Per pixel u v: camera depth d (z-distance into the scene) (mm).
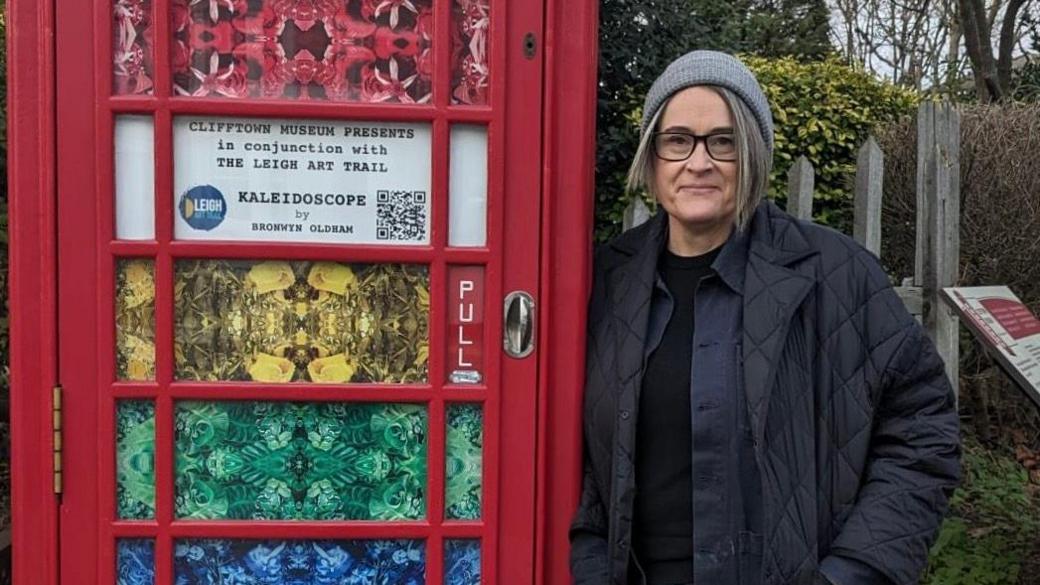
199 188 1665
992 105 4223
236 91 1671
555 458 1741
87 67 1632
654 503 1496
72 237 1644
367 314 1718
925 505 1410
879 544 1377
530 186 1705
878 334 1452
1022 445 4078
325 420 1725
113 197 1649
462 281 1721
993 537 2916
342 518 1733
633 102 4184
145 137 1657
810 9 9078
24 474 1665
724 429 1424
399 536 1729
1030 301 3828
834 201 4379
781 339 1421
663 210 1631
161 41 1636
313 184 1684
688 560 1475
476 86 1706
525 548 1744
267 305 1699
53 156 1632
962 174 3730
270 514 1722
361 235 1697
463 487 1750
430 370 1713
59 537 1673
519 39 1690
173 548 1700
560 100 1718
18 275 1642
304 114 1657
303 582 1734
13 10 1621
